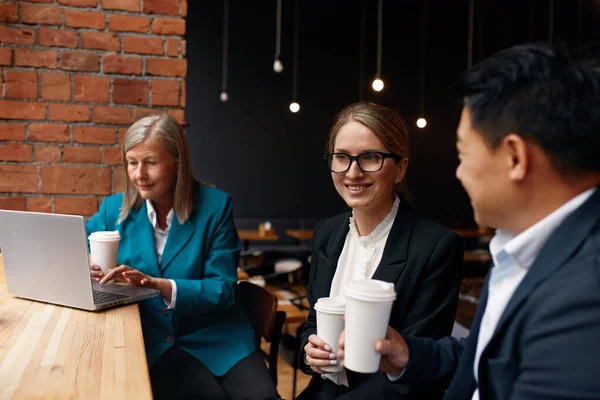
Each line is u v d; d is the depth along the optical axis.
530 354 0.69
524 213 0.75
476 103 0.74
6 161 2.44
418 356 1.06
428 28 8.41
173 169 1.92
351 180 1.41
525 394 0.68
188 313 1.79
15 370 0.99
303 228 8.16
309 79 8.14
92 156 2.52
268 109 8.07
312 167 8.28
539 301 0.70
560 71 0.69
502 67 0.73
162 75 2.58
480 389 0.79
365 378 1.33
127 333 1.24
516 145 0.71
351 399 1.26
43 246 1.46
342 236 1.52
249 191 8.12
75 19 2.47
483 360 0.78
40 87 2.46
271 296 1.92
